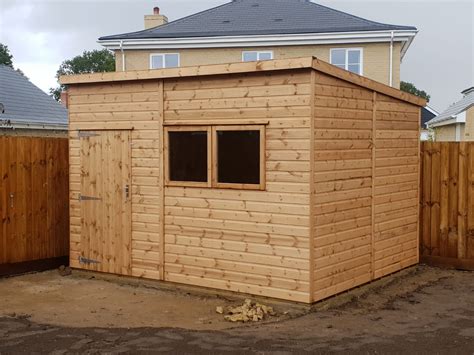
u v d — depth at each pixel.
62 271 9.77
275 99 7.46
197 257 8.27
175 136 8.42
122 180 8.97
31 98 22.97
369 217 8.52
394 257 9.27
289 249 7.41
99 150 9.21
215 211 8.05
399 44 22.95
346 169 7.93
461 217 9.98
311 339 6.18
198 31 24.19
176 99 8.35
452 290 8.69
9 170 9.51
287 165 7.39
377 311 7.50
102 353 5.72
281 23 24.14
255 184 7.66
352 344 6.00
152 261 8.72
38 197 9.93
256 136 7.65
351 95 8.00
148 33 24.55
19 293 8.50
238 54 23.91
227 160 7.93
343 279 7.93
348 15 24.48
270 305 7.60
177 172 8.42
